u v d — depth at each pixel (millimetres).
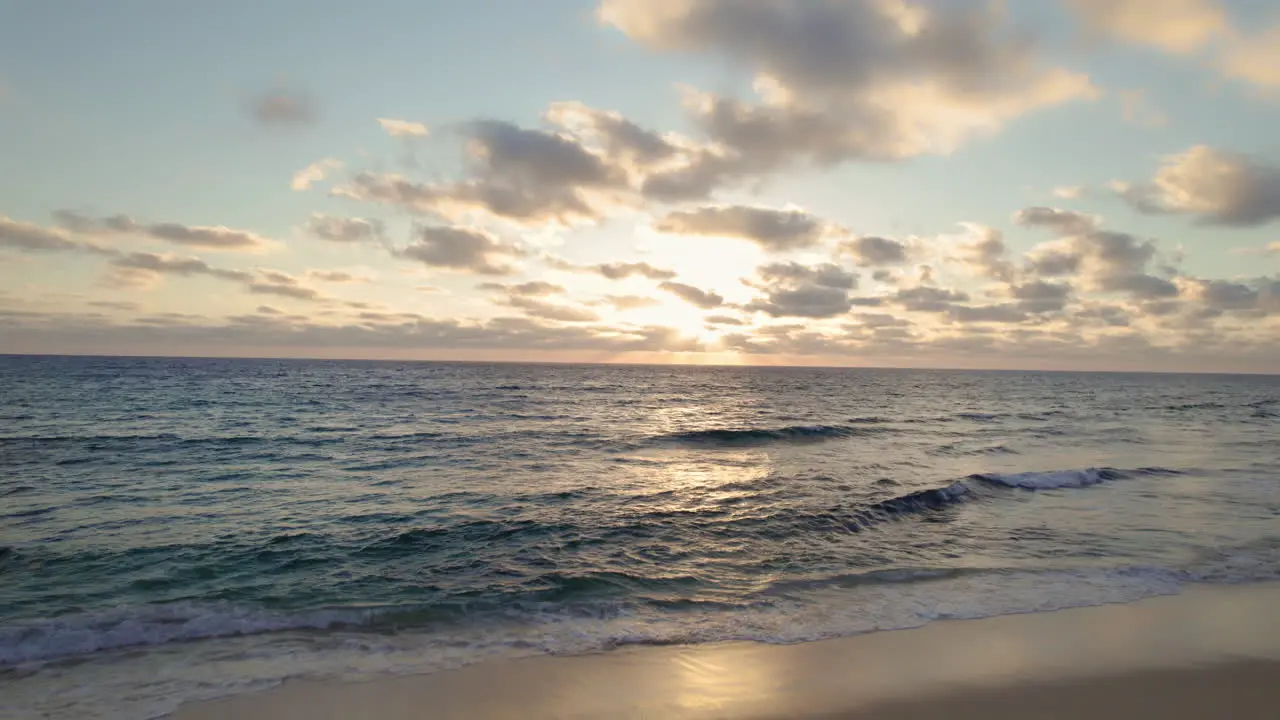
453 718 5812
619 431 30812
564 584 9781
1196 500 16172
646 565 10758
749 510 14500
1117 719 5797
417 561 10836
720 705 6082
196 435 26875
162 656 7152
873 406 53000
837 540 12328
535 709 5996
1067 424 37906
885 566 10797
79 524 12852
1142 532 13055
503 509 14398
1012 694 6289
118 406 39812
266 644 7520
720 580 10055
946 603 9000
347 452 22828
